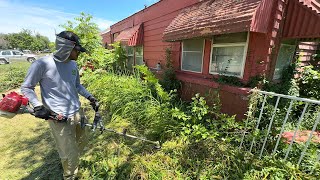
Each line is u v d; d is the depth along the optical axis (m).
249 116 2.92
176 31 4.84
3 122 4.37
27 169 2.77
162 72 5.96
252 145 2.86
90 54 8.41
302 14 3.42
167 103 4.12
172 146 3.12
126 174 2.61
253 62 3.67
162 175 2.49
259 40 3.54
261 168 2.53
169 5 6.30
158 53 7.30
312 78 4.59
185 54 5.56
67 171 2.30
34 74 1.95
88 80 7.00
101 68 8.55
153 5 7.31
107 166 2.71
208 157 2.80
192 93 4.86
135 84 5.36
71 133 2.26
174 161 2.76
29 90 1.92
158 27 7.15
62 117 2.08
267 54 3.49
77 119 2.40
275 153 2.72
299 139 2.85
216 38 4.36
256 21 3.03
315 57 5.66
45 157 3.05
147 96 4.73
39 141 3.55
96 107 2.59
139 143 3.40
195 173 2.53
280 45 3.86
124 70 8.70
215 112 3.59
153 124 3.78
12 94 1.97
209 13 4.04
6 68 12.66
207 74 4.74
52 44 8.73
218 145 2.96
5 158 3.03
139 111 4.30
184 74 5.52
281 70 4.45
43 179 2.58
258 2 3.04
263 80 3.60
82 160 2.90
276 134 2.85
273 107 3.04
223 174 2.51
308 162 2.50
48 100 2.09
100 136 3.69
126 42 8.57
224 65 4.29
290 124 3.36
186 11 5.25
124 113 4.38
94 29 8.73
